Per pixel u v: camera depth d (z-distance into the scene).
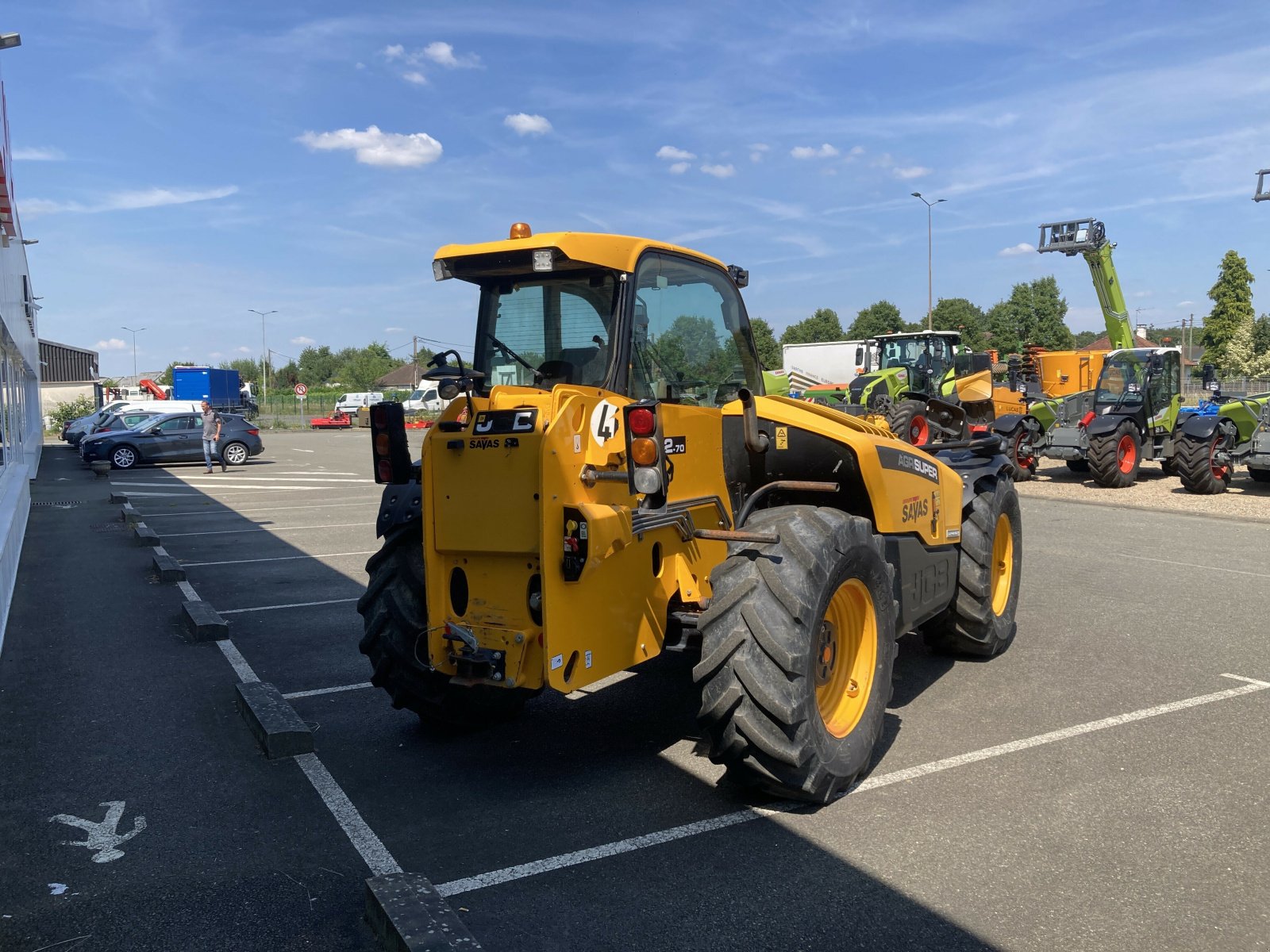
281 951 3.01
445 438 4.04
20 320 16.48
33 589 8.62
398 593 4.65
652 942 3.01
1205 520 12.52
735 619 3.79
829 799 4.05
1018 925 3.09
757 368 5.30
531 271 4.42
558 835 3.77
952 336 21.62
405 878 3.18
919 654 6.40
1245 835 3.71
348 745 4.81
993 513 6.12
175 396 43.59
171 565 9.08
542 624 3.68
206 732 5.00
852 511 4.85
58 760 4.61
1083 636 6.74
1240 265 65.19
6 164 10.19
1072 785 4.20
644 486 3.61
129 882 3.44
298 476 20.81
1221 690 5.52
